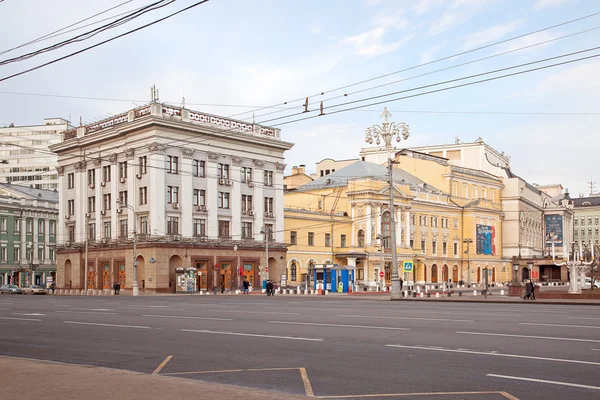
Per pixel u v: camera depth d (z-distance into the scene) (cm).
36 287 7719
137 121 6700
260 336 1836
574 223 18462
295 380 1172
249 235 7506
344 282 6619
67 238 7888
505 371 1207
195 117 7019
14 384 1083
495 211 11538
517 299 4369
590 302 3809
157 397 970
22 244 9544
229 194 7338
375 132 5256
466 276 10712
